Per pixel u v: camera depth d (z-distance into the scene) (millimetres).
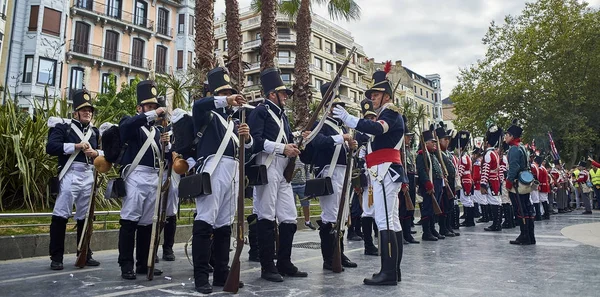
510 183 7484
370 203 4734
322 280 4637
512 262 5562
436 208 7938
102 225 7930
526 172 7430
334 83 4844
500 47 28844
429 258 5980
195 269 4148
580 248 6738
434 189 8516
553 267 5160
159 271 5070
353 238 8719
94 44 32281
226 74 4559
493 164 9984
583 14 26844
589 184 17172
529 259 5773
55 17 29141
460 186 10852
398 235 4562
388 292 3986
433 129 9062
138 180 4977
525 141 27531
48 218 8008
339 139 5164
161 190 4980
